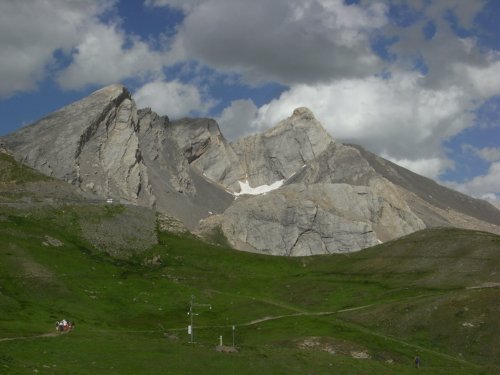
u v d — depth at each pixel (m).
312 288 180.88
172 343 98.94
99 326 121.56
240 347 98.88
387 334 130.00
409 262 196.00
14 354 82.44
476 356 116.38
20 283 140.75
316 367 90.25
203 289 171.00
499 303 131.12
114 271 175.75
